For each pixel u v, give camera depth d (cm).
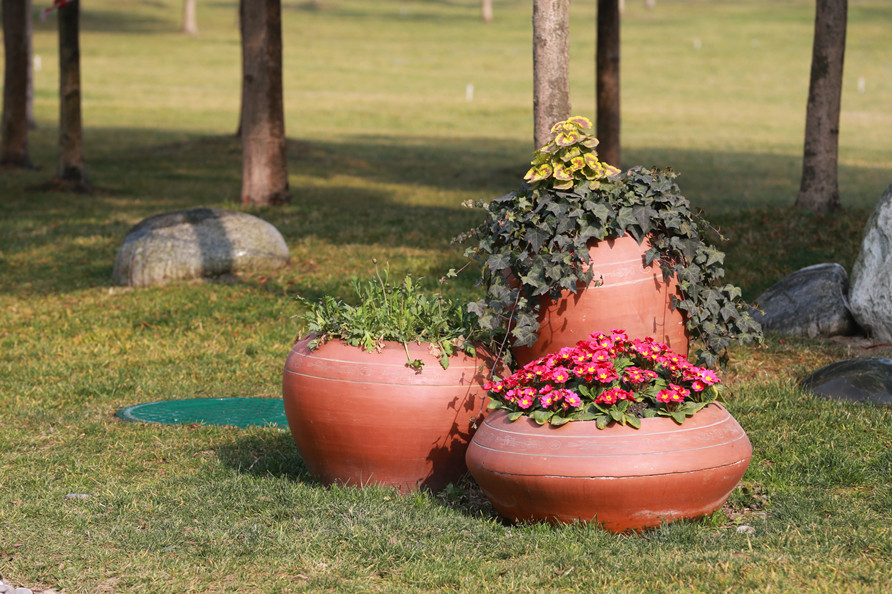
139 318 1235
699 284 634
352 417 609
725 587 470
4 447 777
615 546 522
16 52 2747
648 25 8556
